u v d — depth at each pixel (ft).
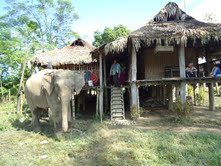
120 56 56.13
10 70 82.74
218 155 23.09
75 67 59.62
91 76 52.65
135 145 26.63
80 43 67.97
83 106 55.47
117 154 24.54
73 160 23.99
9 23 100.78
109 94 55.67
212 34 38.91
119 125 38.14
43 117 44.14
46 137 30.63
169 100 50.75
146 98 60.59
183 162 22.38
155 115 45.44
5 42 79.10
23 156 24.70
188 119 39.06
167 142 26.91
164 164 22.34
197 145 26.00
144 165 22.17
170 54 49.34
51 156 24.79
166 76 48.85
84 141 28.48
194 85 58.44
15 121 40.52
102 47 42.68
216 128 34.73
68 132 30.81
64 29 119.85
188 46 49.55
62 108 28.55
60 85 28.68
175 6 48.01
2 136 31.53
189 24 44.57
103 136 30.66
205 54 51.80
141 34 39.78
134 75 42.24
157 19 48.01
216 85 75.87
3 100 73.26
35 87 32.71
